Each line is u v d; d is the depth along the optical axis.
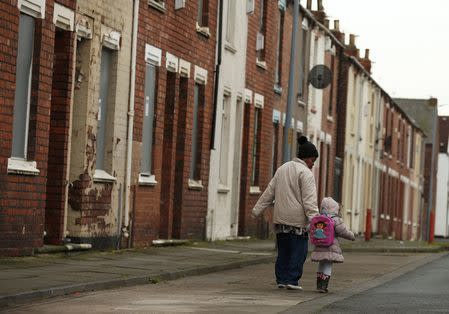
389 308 16.88
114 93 26.61
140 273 20.73
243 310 15.95
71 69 23.83
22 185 21.50
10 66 20.75
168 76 31.28
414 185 95.44
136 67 27.81
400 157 84.75
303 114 49.59
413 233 96.12
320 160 54.41
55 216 23.81
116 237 27.03
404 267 29.75
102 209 26.09
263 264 27.94
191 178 34.03
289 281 20.09
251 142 40.56
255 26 40.41
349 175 62.19
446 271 28.30
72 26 23.70
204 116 34.31
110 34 25.97
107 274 19.84
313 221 19.84
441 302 18.17
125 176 27.44
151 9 28.77
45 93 22.42
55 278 18.28
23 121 21.91
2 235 20.84
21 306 15.05
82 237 24.88
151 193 29.45
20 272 18.94
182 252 28.55
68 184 24.42
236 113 39.03
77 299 16.44
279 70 44.81
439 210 135.25
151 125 29.66
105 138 26.62
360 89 64.06
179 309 15.72
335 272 26.64
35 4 21.83
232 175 38.62
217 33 35.06
